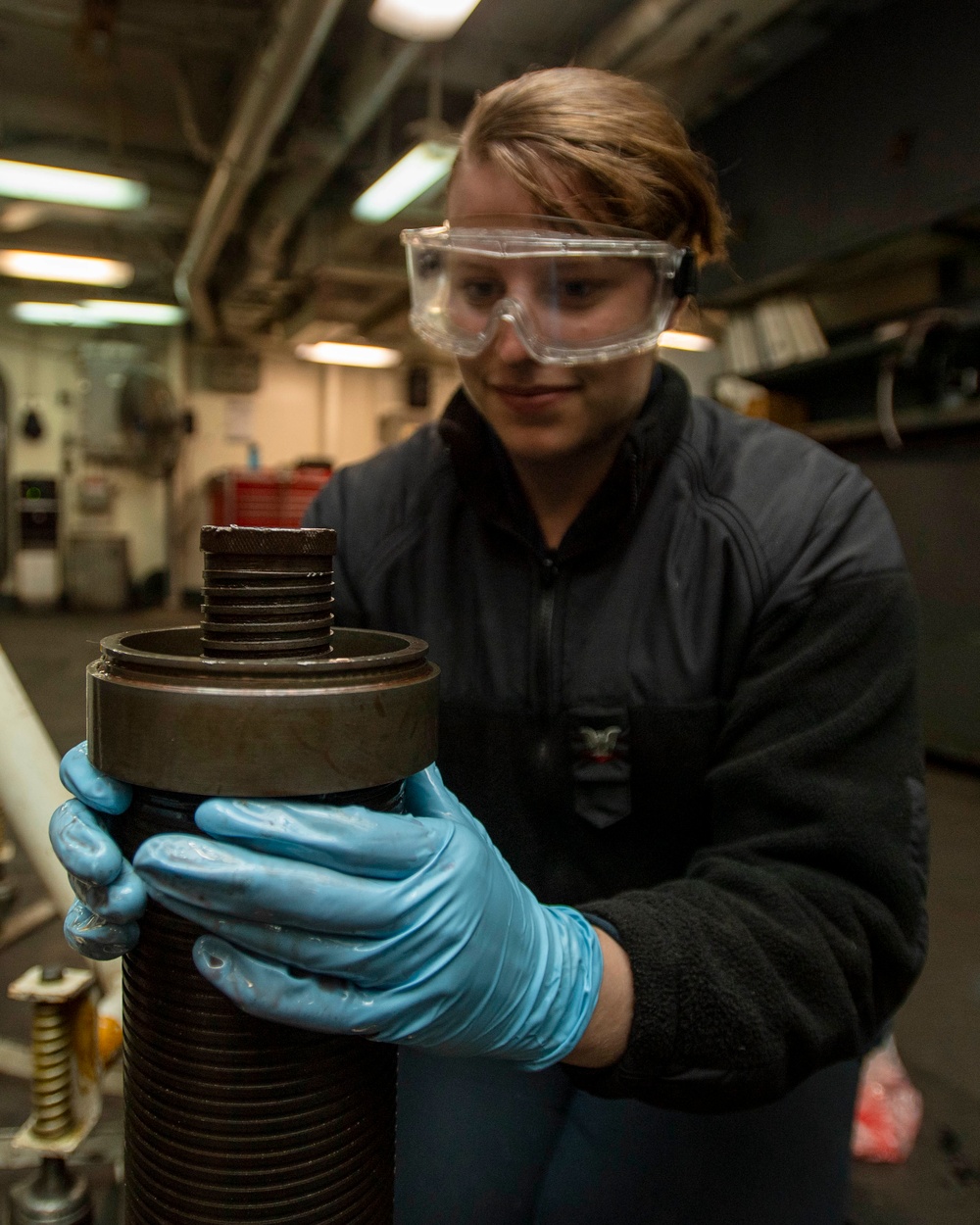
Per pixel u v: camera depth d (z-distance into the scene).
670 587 0.78
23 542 6.59
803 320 3.91
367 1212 0.51
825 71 3.33
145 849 0.41
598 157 0.64
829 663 0.69
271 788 0.41
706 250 0.79
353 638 0.57
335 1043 0.47
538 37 3.40
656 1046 0.54
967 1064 1.49
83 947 0.49
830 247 3.37
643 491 0.80
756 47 3.36
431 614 0.86
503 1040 0.50
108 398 6.52
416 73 3.68
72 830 0.46
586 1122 0.82
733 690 0.77
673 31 2.85
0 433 6.60
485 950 0.47
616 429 0.75
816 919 0.60
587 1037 0.55
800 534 0.74
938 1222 1.17
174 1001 0.46
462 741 0.83
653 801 0.79
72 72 3.87
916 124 3.01
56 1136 0.94
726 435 0.85
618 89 0.69
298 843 0.41
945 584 3.18
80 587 6.68
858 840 0.63
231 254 5.50
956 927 1.94
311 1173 0.47
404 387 7.78
